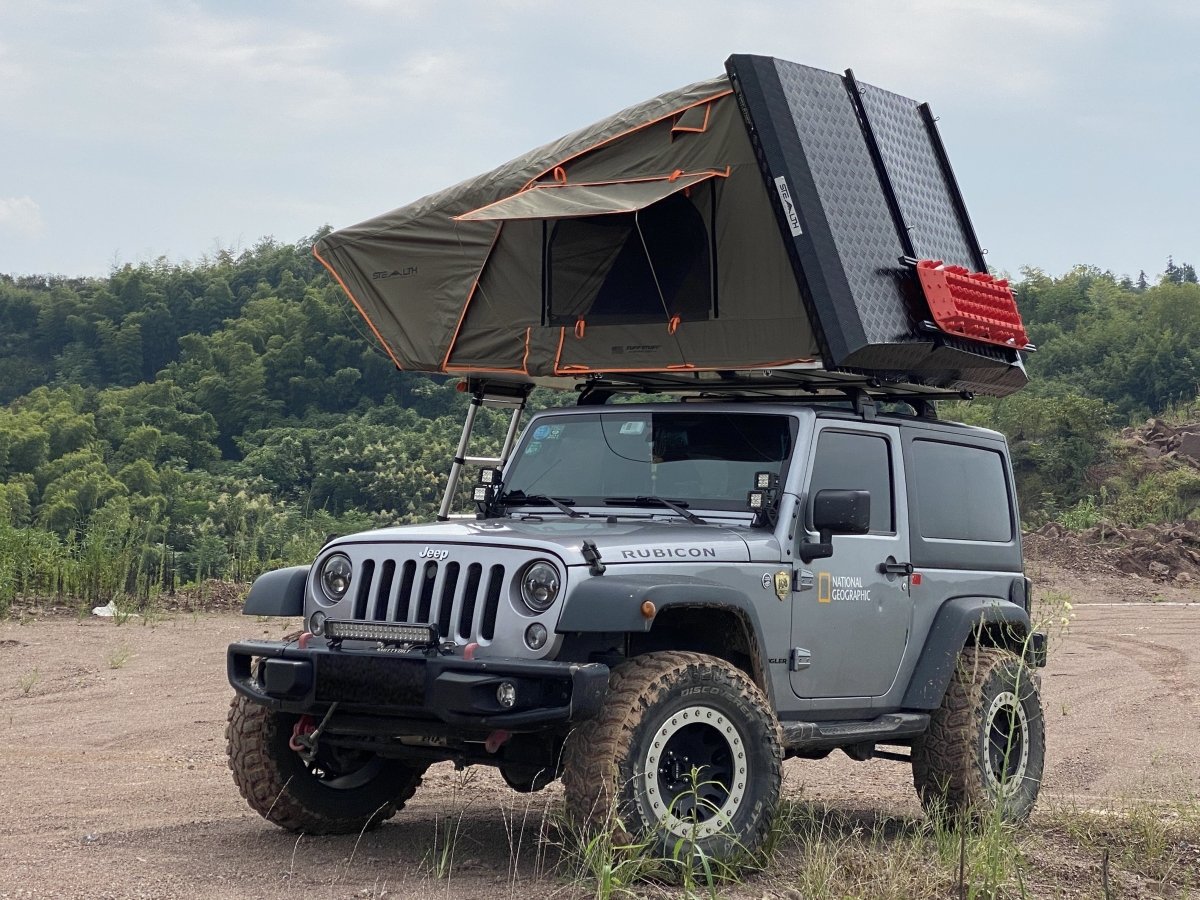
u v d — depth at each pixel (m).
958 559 7.44
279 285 189.25
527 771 5.98
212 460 125.44
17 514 84.69
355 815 6.46
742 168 6.81
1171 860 6.23
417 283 7.88
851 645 6.62
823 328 6.48
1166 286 115.44
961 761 7.00
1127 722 11.59
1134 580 28.94
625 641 5.89
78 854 5.72
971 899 5.27
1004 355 7.83
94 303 194.88
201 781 8.03
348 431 105.12
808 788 8.73
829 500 6.16
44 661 13.30
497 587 5.50
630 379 7.55
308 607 6.00
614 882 4.94
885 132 7.47
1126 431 55.97
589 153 7.29
